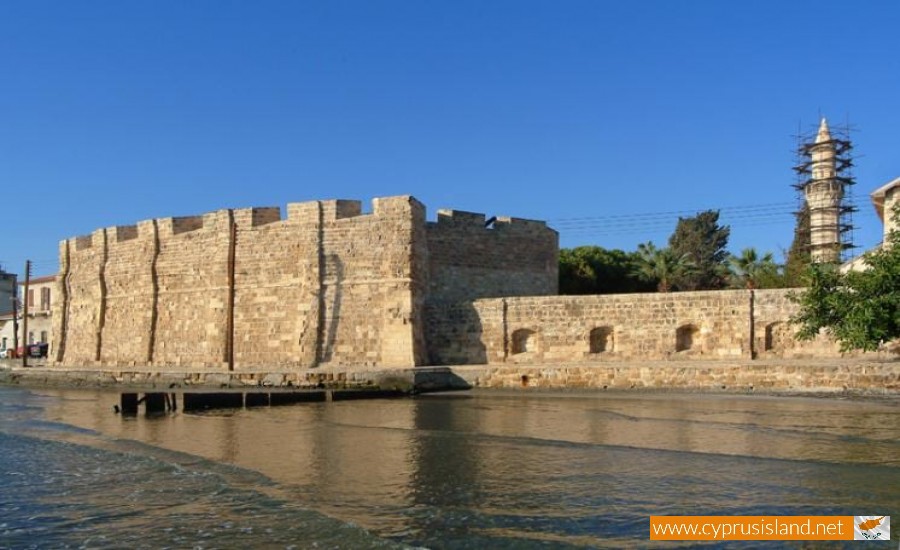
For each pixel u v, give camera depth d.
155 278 56.84
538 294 55.06
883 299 31.89
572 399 37.84
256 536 14.62
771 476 18.28
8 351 87.75
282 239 51.00
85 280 62.41
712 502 16.06
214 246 53.81
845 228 84.38
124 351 58.09
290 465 21.02
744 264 69.81
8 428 31.88
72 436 28.88
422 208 49.38
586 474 18.89
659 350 44.12
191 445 25.41
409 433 26.50
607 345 45.78
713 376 40.12
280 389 45.19
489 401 37.91
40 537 15.16
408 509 16.02
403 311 46.75
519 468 19.77
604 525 14.69
